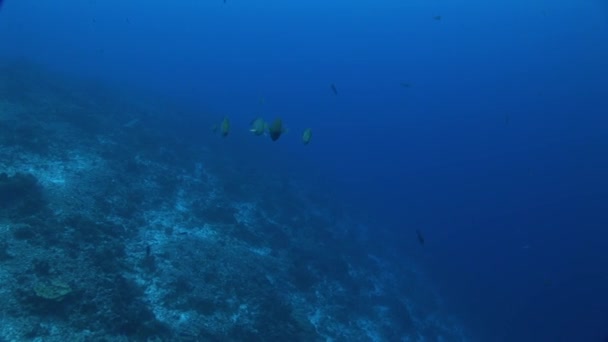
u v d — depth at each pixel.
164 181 17.09
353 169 57.50
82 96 25.16
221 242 14.62
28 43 57.59
